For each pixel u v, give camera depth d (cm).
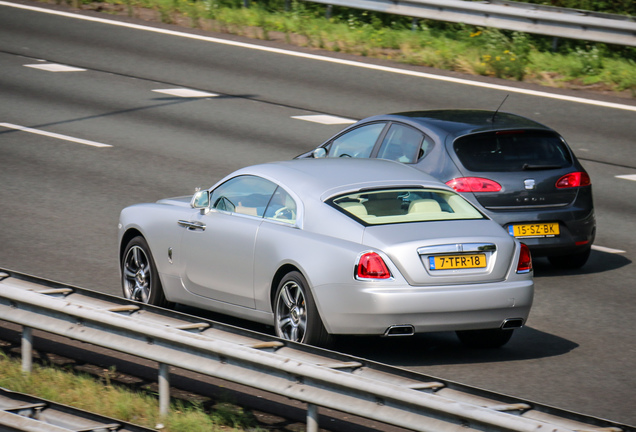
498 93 6106
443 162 3222
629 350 2559
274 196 2488
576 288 3186
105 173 4503
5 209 3922
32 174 4459
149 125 5416
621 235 3869
